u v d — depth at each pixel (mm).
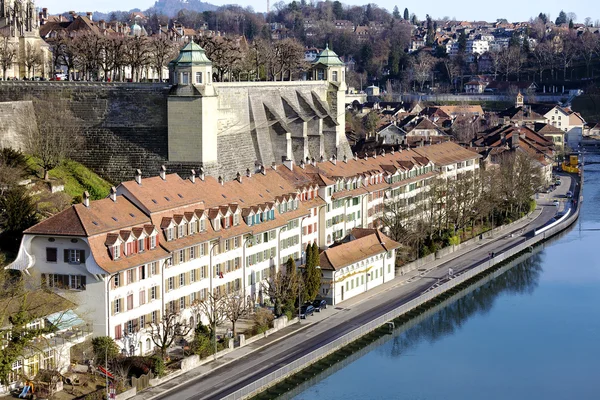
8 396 176875
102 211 199375
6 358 169375
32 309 181625
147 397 183875
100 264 189375
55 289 194125
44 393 176500
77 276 192500
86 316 192500
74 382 183500
